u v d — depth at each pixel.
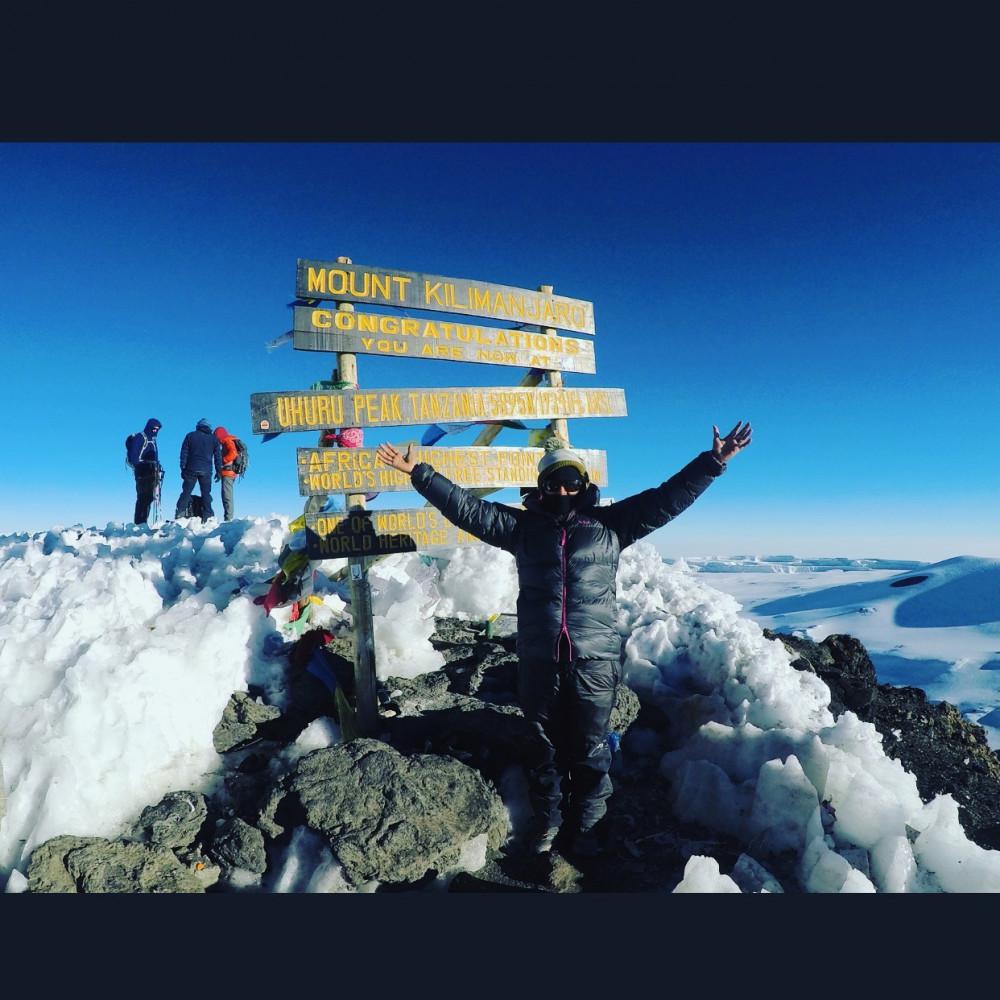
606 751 3.19
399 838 2.92
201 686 3.88
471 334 4.49
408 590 5.07
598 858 3.19
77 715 3.29
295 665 4.37
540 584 3.11
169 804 3.25
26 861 2.83
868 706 5.21
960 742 5.00
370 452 4.13
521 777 3.58
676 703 4.47
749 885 2.85
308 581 4.58
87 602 4.17
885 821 2.98
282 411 3.91
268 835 3.07
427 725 3.93
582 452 5.05
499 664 4.59
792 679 4.47
